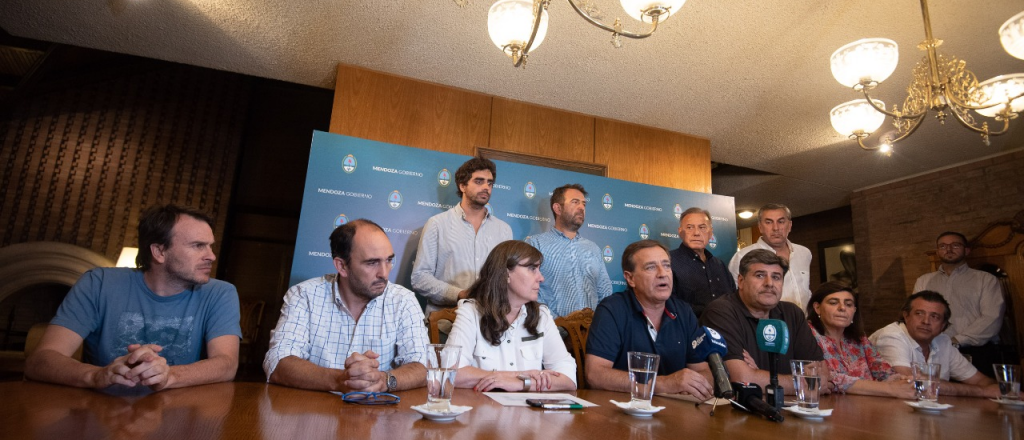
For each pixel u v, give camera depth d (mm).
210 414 926
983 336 4121
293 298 1731
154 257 1590
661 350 1987
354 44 3207
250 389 1315
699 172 4340
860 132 2975
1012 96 2398
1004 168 4582
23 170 6152
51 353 1314
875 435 1015
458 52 3266
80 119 6418
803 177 5457
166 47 3279
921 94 2754
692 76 3428
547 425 970
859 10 2686
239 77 7129
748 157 4887
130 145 6508
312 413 990
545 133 3896
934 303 2666
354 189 3176
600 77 3486
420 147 3537
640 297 2055
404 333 1780
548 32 2977
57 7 2883
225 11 2893
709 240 3920
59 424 777
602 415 1122
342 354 1730
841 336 2549
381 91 3506
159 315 1616
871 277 5574
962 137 4305
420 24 2977
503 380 1595
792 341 2238
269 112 7539
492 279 1888
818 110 3848
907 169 5117
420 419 981
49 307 6723
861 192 5801
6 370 5039
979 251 4613
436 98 3645
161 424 820
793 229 7469
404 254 3199
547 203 3611
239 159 7094
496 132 3756
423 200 3301
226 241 6961
